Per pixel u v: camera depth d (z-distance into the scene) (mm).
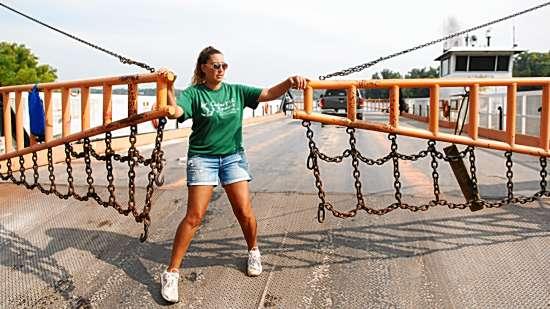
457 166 4250
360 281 3859
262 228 5105
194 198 3668
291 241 4734
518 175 7723
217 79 3627
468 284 3762
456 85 3971
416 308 3443
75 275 4129
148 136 15734
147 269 4211
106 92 3926
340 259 4285
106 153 4020
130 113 3760
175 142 16516
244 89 3865
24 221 5469
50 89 4418
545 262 4086
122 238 4938
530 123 13820
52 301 3695
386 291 3689
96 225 5324
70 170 4355
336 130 20703
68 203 6051
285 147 13266
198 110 3633
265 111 43125
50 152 4488
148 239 4895
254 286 3824
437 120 4000
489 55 32906
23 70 50969
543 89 4086
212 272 4082
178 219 5488
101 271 4199
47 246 4766
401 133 3969
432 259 4223
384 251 4422
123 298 3713
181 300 3641
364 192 6461
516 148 4105
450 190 6547
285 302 3566
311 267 4141
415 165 8992
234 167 3826
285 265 4195
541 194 4312
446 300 3535
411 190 6574
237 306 3527
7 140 5055
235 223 5254
